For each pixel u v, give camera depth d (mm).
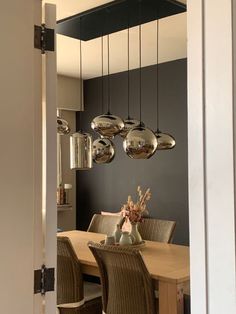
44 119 1416
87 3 2922
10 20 1332
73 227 5867
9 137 1319
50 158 1417
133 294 2477
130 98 5293
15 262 1313
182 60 4730
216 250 860
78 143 2854
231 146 841
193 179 905
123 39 3891
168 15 3111
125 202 5320
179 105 4766
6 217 1299
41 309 1376
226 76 854
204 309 873
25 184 1351
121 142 5355
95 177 5695
